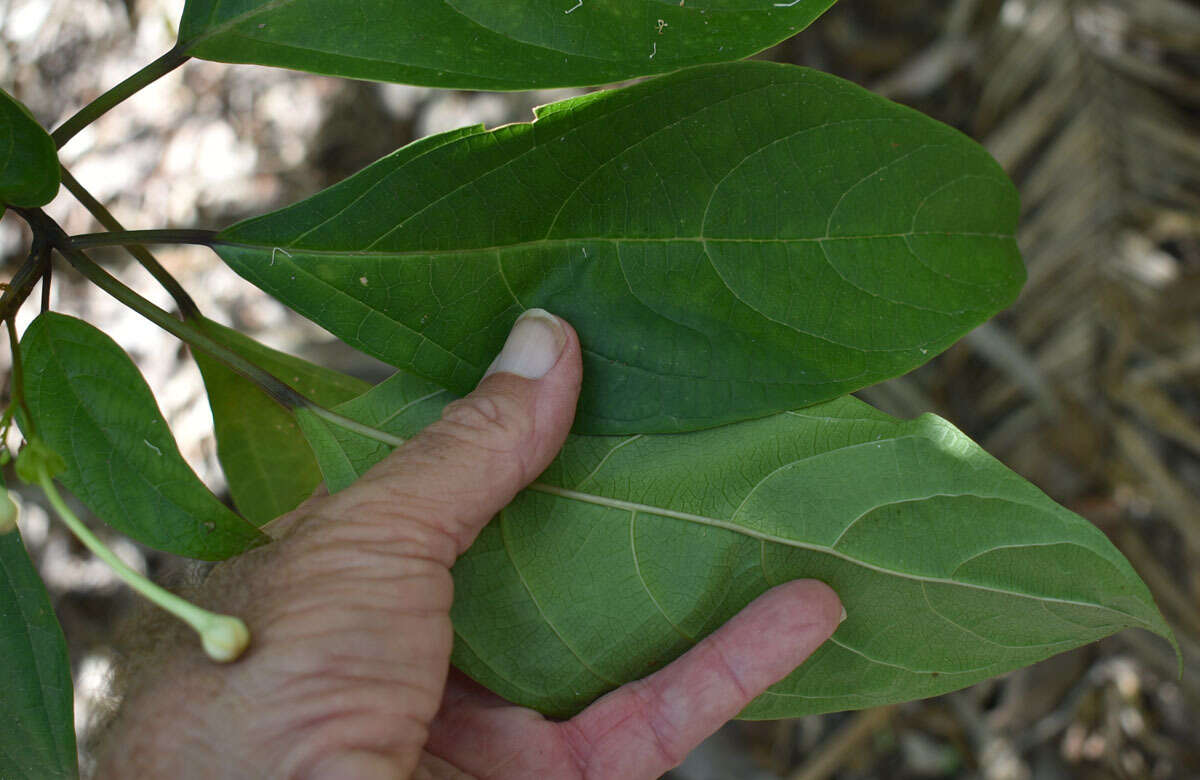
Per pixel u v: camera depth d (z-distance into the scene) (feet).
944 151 1.22
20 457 1.11
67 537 2.66
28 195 1.17
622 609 1.32
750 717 1.36
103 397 1.22
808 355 1.27
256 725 1.19
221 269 2.66
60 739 1.24
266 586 1.22
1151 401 2.17
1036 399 2.28
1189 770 2.23
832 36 2.54
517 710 1.39
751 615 1.30
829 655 1.33
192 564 1.27
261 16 1.21
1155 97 2.16
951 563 1.27
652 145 1.23
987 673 1.29
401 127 2.68
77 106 2.86
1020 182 2.32
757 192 1.24
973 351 2.35
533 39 1.20
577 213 1.25
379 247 1.24
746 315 1.27
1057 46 2.22
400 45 1.20
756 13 1.19
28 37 2.91
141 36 2.82
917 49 2.51
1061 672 2.40
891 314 1.26
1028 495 1.25
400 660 1.22
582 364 1.29
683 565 1.31
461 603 1.32
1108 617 1.24
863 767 2.51
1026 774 2.38
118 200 2.79
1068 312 2.24
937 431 1.28
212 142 2.76
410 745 1.22
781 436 1.31
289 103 2.75
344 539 1.23
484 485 1.27
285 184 2.70
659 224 1.26
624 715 1.34
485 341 1.28
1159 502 2.18
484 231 1.25
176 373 2.63
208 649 1.13
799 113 1.21
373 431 1.30
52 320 1.22
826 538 1.29
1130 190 2.16
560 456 1.32
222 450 1.48
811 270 1.26
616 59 1.19
